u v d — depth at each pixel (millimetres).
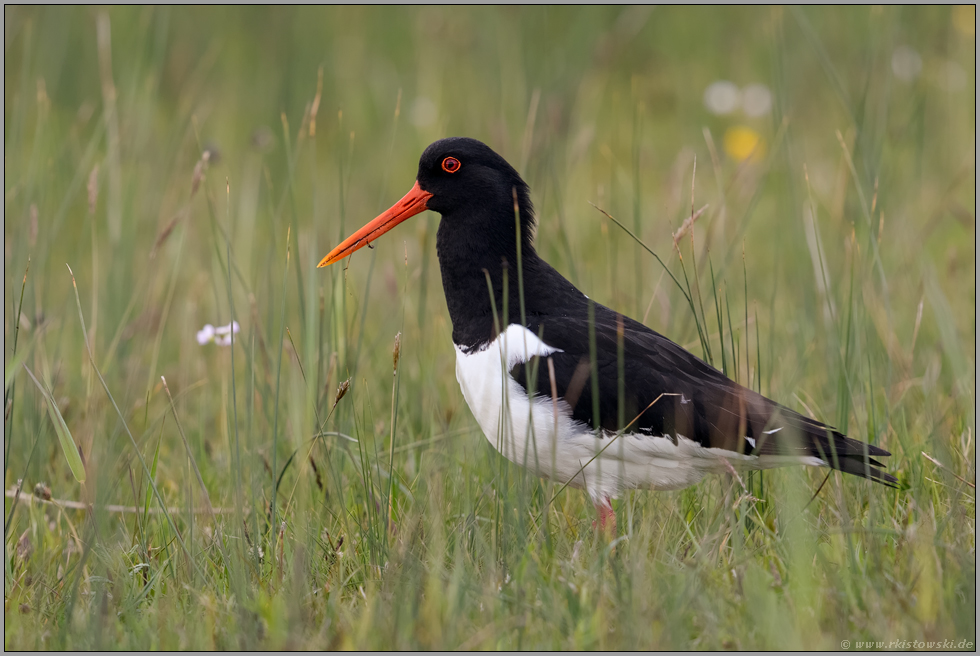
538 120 15914
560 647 6711
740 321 12609
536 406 8539
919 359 11984
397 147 18812
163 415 9109
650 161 17953
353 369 9977
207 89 20328
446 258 9359
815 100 18938
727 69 20984
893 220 14820
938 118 17750
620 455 8164
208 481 10211
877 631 6625
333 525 8812
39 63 18969
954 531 7758
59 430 8070
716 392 8531
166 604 7578
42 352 10602
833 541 7836
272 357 11562
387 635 6855
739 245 15039
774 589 7219
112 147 12688
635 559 7348
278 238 15055
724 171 17703
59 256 15875
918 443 9445
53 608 7930
